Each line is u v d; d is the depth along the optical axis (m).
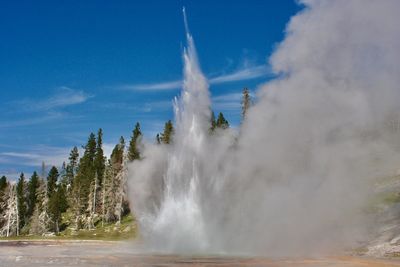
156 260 24.81
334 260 23.38
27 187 114.44
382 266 20.73
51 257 27.41
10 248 41.25
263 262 23.09
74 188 98.50
